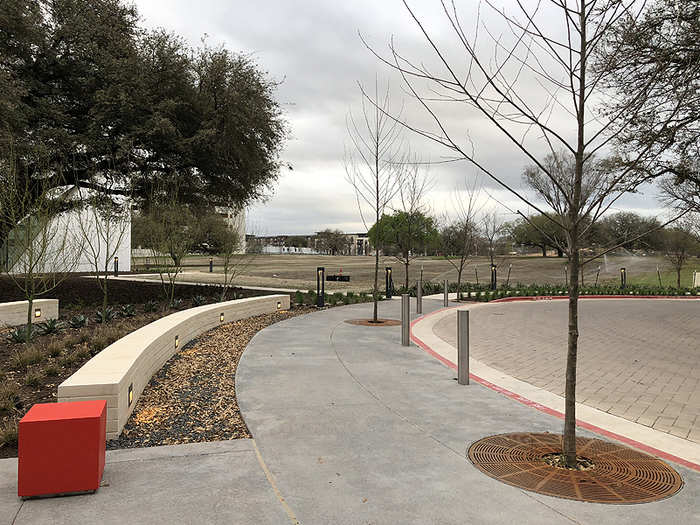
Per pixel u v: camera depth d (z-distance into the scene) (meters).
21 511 3.47
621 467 4.37
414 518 3.42
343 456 4.54
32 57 16.84
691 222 29.34
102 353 6.30
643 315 18.31
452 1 4.38
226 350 9.51
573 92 4.42
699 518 3.44
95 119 16.36
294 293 22.33
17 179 13.95
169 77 17.33
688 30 9.54
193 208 22.39
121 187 19.83
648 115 9.15
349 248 156.50
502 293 25.48
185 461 4.39
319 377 7.55
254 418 5.60
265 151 21.38
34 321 12.38
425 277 40.53
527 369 9.05
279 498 3.70
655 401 7.04
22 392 6.29
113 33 17.19
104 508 3.52
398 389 6.99
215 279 33.84
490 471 4.23
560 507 3.59
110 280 24.48
